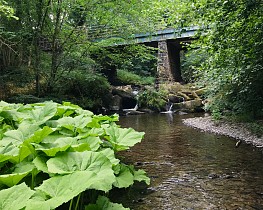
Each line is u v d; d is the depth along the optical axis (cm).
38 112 333
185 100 1290
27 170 204
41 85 1132
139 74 2019
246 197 277
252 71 593
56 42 1072
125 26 1021
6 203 134
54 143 243
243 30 458
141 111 1313
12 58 1131
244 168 376
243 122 735
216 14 452
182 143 564
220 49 492
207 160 426
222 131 690
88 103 1212
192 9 467
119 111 1323
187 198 279
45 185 159
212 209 251
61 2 959
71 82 1202
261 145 513
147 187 313
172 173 364
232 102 792
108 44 1062
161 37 1496
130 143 296
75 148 234
